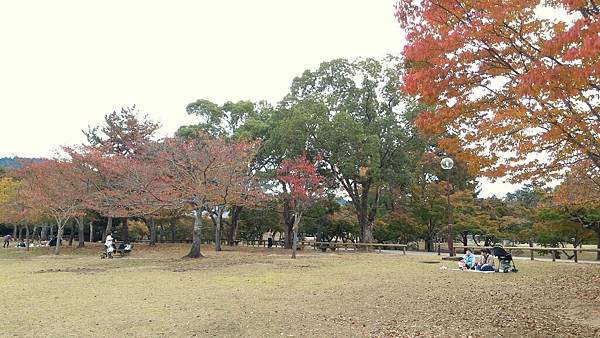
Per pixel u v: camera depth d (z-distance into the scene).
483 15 6.60
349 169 30.38
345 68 34.25
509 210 37.34
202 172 23.02
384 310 9.42
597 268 17.70
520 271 16.78
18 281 14.30
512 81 6.80
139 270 17.62
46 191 27.42
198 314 8.91
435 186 34.50
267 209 36.31
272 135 33.59
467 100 7.23
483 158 7.98
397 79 33.09
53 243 36.06
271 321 8.32
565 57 5.18
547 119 6.68
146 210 25.80
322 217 40.81
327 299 10.70
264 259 23.05
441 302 10.34
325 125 30.73
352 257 25.14
